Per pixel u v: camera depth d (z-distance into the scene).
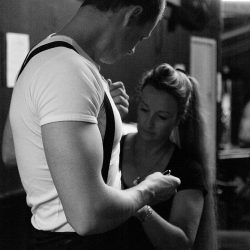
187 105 1.86
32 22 3.31
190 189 1.80
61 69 1.17
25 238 2.80
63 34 1.32
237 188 4.07
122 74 3.77
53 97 1.15
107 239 1.37
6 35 3.12
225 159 4.33
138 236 1.60
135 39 1.40
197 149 1.88
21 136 1.28
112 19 1.32
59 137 1.14
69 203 1.14
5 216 2.88
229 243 3.50
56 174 1.15
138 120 1.87
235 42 4.49
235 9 4.05
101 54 1.35
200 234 1.93
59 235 1.29
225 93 5.07
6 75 3.12
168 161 1.83
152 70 1.90
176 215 1.76
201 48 3.80
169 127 1.83
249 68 4.96
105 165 1.29
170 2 3.76
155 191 1.37
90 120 1.18
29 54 1.28
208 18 3.86
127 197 1.25
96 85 1.22
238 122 5.14
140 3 1.32
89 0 1.33
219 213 2.50
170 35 3.91
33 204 1.33
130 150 1.88
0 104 3.08
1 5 3.12
